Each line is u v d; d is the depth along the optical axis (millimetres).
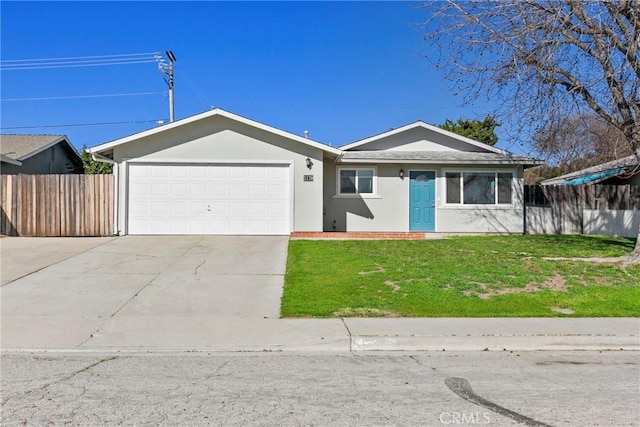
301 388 4789
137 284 9383
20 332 6699
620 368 5562
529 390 4777
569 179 25375
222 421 3975
